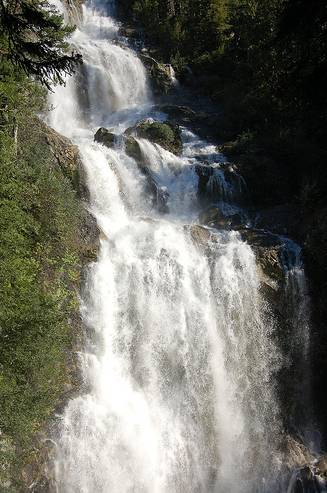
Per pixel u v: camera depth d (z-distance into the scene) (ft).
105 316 52.44
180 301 55.72
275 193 75.05
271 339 57.67
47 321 39.63
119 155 72.13
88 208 63.36
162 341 53.83
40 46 34.42
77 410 45.57
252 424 54.24
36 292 43.47
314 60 56.49
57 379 45.21
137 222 64.23
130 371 52.03
